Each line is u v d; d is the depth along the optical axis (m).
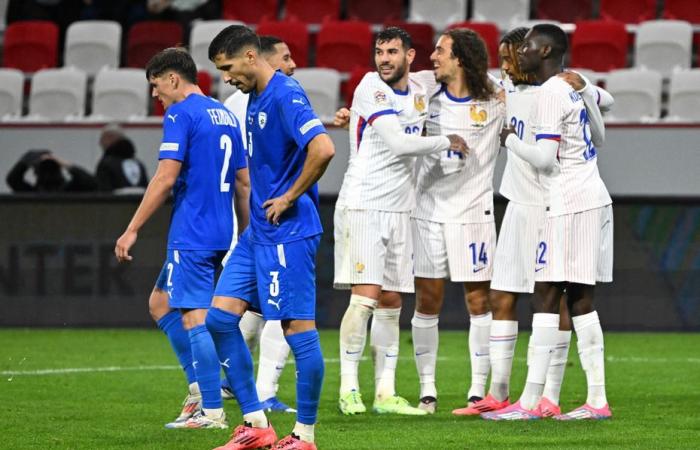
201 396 22.00
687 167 43.78
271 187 18.83
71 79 54.66
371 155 24.08
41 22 58.91
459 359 34.59
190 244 21.00
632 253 40.88
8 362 33.84
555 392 23.70
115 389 28.31
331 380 30.20
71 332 41.91
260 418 19.28
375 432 21.55
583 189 22.73
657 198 40.56
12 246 42.66
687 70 50.72
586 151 22.97
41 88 54.47
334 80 51.81
